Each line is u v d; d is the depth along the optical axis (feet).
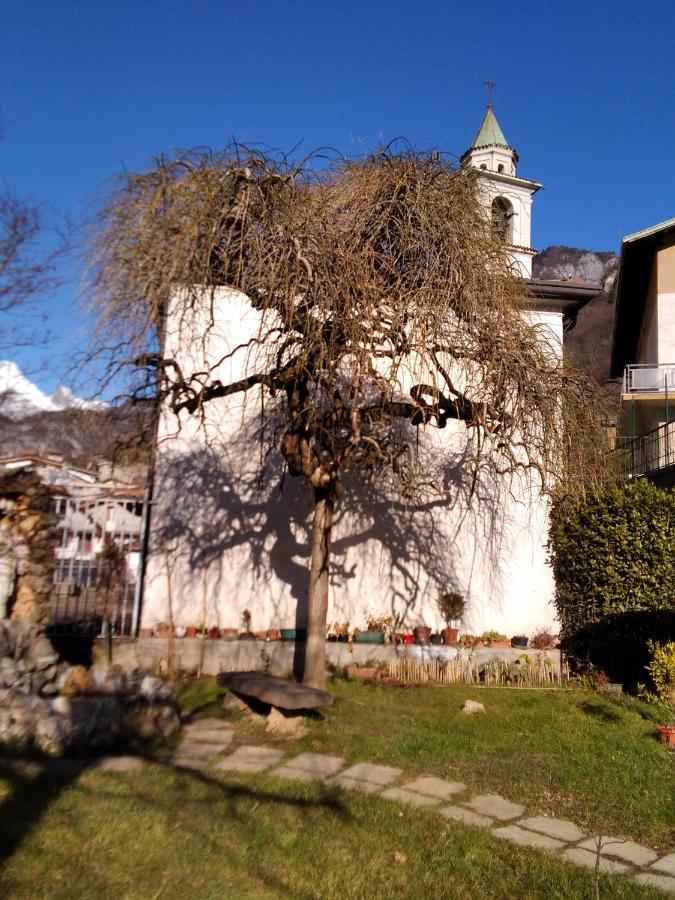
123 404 25.58
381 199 24.49
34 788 15.89
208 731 22.09
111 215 22.35
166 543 31.83
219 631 30.81
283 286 22.12
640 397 53.47
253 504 32.53
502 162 56.59
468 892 12.70
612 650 30.09
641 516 30.58
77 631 30.55
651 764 20.12
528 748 21.40
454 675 29.30
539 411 25.85
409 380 29.12
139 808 15.12
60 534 30.89
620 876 13.61
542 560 33.55
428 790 17.89
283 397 27.63
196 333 24.09
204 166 22.66
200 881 12.21
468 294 24.14
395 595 32.73
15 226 34.83
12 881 11.60
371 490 33.22
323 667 25.89
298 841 14.19
